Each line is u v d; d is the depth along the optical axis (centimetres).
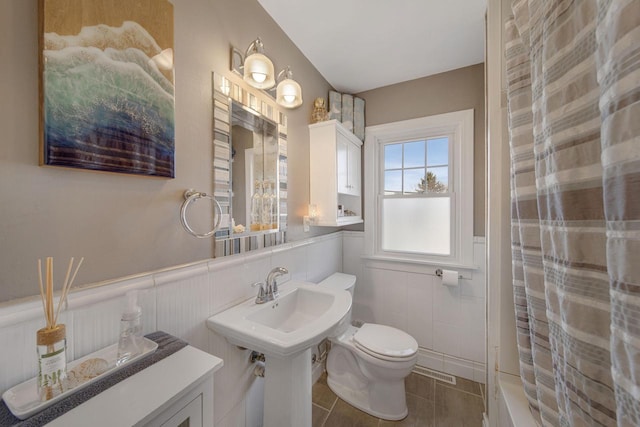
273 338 86
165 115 84
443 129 204
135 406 50
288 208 155
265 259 134
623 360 35
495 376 108
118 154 72
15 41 56
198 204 99
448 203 205
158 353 68
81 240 67
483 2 133
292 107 145
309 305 135
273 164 141
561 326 54
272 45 142
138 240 79
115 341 73
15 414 47
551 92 55
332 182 172
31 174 58
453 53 175
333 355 175
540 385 69
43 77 58
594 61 47
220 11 109
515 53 83
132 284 77
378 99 221
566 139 52
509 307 102
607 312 46
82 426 46
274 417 103
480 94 186
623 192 35
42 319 60
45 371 50
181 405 57
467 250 190
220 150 107
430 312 201
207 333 101
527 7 74
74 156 63
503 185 105
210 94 104
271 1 131
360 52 174
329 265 208
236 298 115
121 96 72
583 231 49
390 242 227
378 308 220
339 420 146
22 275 58
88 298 67
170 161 86
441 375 189
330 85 213
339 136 180
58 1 60
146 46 78
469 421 146
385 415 147
